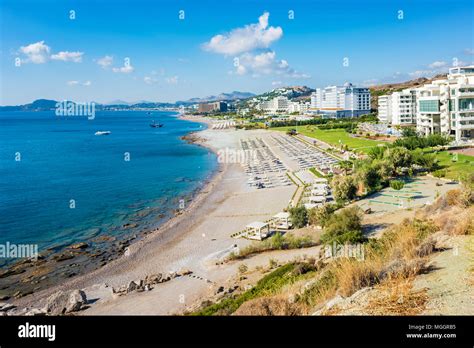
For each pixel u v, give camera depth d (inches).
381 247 1191.6
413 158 3080.7
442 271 730.2
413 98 6678.2
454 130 4692.4
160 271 1765.5
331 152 4795.8
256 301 740.0
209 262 1787.6
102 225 2527.1
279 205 2706.7
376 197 2461.9
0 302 1521.9
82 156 5905.5
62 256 2003.0
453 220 1088.8
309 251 1721.2
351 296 695.1
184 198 3211.1
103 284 1647.4
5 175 4256.9
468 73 5137.8
